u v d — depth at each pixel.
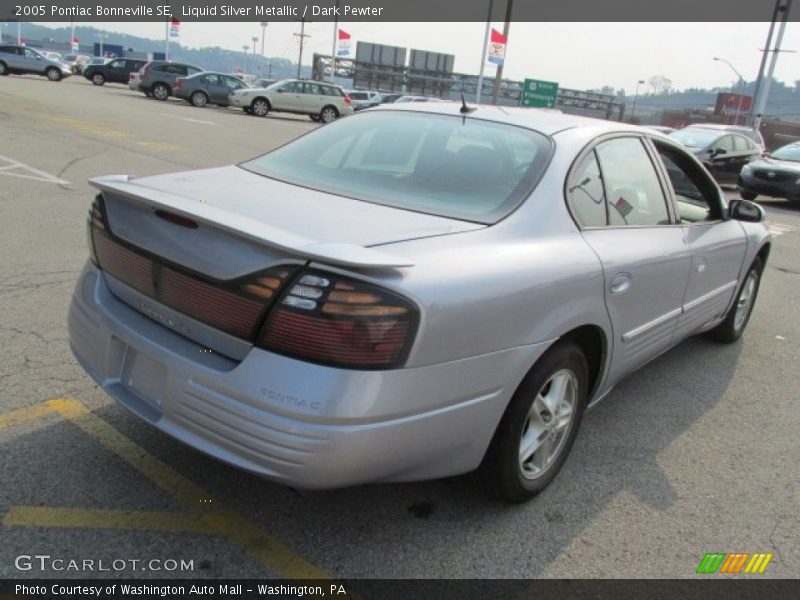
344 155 3.44
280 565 2.60
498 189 3.03
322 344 2.22
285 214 2.69
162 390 2.54
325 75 58.75
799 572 2.84
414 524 2.89
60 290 5.09
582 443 3.74
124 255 2.76
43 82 32.03
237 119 24.47
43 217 7.16
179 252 2.52
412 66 61.47
